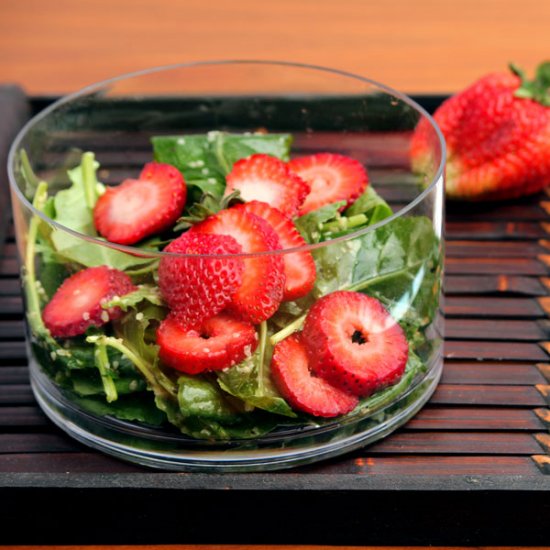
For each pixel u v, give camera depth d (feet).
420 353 2.95
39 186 3.12
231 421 2.81
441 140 2.96
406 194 3.23
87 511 2.83
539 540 2.85
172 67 3.32
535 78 3.52
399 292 2.86
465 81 3.92
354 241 2.80
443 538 2.84
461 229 3.44
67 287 2.85
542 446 2.93
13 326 3.19
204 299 2.76
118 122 3.29
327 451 2.88
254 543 2.85
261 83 3.34
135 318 2.79
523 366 3.09
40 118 3.12
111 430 2.89
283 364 2.79
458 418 2.98
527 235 3.42
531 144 3.44
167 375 2.80
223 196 3.05
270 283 2.75
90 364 2.84
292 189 3.07
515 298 3.25
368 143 3.28
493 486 2.81
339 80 3.28
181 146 3.24
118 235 3.07
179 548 2.85
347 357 2.81
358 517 2.83
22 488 2.81
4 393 3.05
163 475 2.83
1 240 3.36
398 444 2.93
